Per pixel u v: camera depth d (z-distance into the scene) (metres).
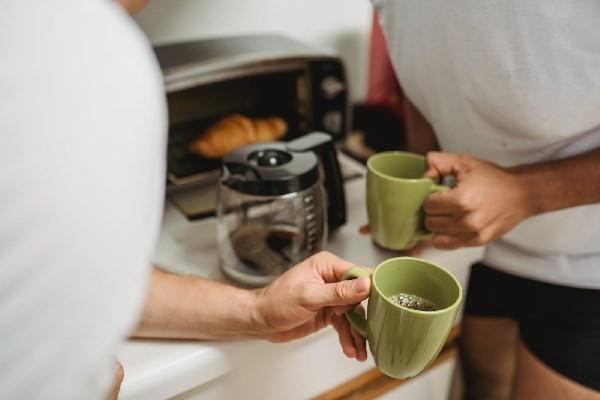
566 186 0.63
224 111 0.89
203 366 0.57
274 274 0.63
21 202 0.27
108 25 0.30
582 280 0.75
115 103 0.29
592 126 0.63
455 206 0.60
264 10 1.05
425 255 0.71
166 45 0.90
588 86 0.57
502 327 1.01
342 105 0.93
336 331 0.62
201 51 0.86
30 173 0.27
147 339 0.58
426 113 0.78
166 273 0.60
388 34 0.73
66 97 0.28
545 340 0.84
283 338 0.59
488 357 1.05
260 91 0.91
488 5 0.58
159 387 0.54
